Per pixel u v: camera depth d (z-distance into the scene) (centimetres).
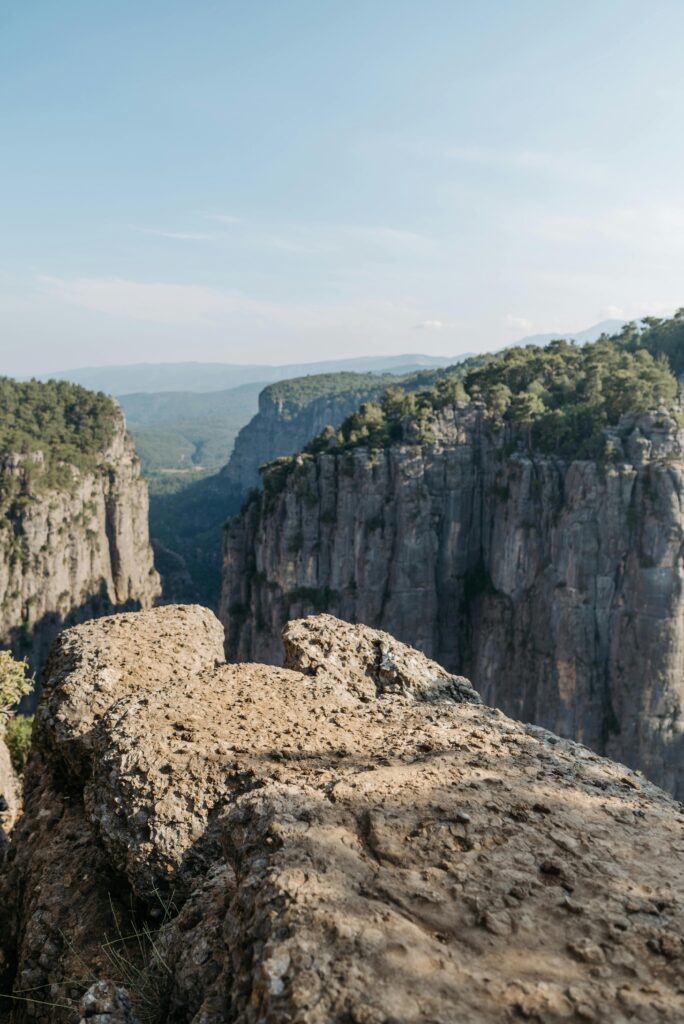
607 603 11500
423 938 567
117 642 1366
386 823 730
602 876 665
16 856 1165
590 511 11475
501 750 981
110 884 969
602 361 14650
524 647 12569
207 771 917
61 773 1211
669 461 11144
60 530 18875
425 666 1383
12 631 17712
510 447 13088
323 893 610
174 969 718
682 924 601
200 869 852
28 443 19450
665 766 11406
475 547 13788
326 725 1042
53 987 859
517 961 551
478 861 674
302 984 523
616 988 525
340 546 13662
